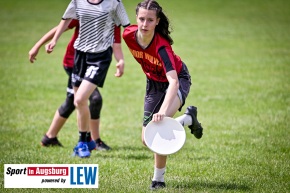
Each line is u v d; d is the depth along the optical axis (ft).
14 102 98.22
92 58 63.41
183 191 48.60
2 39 171.22
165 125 47.93
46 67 133.90
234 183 51.90
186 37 180.14
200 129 53.16
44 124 83.15
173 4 253.44
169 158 63.00
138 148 69.92
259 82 115.44
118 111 94.68
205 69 131.85
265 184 51.67
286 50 155.84
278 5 247.50
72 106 69.51
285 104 94.94
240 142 70.85
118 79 123.44
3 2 255.29
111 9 63.10
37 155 63.93
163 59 48.03
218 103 97.35
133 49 50.52
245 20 213.05
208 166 58.59
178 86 47.21
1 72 126.31
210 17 221.05
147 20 47.80
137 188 49.57
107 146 69.72
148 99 52.34
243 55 149.69
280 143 69.62
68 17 63.98
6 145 69.56
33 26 194.70
